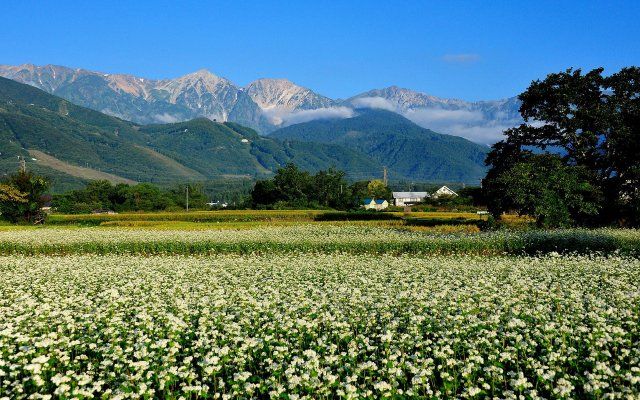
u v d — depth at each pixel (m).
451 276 15.19
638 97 32.12
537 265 17.38
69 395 7.46
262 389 7.60
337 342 9.46
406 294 11.99
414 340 8.95
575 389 7.74
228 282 15.16
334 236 26.80
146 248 25.89
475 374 7.92
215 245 25.08
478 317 10.61
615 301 11.52
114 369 8.32
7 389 7.82
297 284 14.41
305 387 7.39
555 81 32.84
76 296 13.14
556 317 9.95
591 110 31.69
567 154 34.31
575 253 22.30
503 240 23.89
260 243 24.97
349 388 7.12
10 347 8.84
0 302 12.85
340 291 12.85
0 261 21.03
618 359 8.45
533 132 34.44
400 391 7.39
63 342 9.22
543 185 29.53
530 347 8.66
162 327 10.27
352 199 88.88
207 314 10.49
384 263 18.84
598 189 30.84
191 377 7.79
